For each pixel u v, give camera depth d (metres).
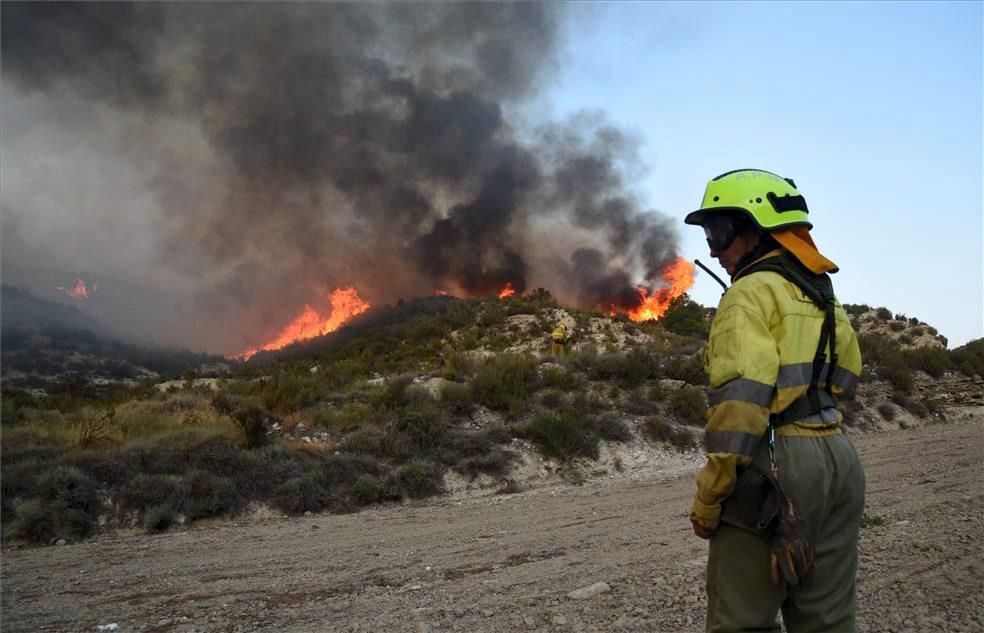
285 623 5.49
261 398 16.67
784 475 2.72
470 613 5.43
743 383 2.65
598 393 17.25
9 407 15.81
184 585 6.84
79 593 6.68
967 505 8.22
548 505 10.93
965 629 4.51
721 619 2.77
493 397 16.08
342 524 10.08
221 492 10.81
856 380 3.00
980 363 26.05
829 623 2.79
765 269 2.90
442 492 12.34
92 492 10.21
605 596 5.66
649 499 10.78
